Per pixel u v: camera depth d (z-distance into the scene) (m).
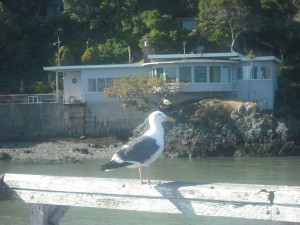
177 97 55.44
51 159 47.28
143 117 54.31
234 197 7.31
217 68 55.66
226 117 50.25
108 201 8.09
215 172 38.06
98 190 8.11
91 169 40.94
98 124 55.62
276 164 42.28
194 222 20.84
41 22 79.62
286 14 71.50
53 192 8.45
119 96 53.69
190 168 40.62
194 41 69.69
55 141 55.50
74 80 58.12
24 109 56.81
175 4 78.94
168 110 52.81
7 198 8.80
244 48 71.44
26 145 54.62
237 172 37.91
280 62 61.34
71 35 79.44
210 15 68.00
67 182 8.30
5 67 75.19
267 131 49.09
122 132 54.97
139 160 8.22
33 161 46.75
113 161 8.20
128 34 75.50
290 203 7.02
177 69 55.44
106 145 53.53
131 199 7.94
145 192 7.82
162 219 21.22
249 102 51.41
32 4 82.50
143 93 53.28
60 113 56.34
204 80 55.38
